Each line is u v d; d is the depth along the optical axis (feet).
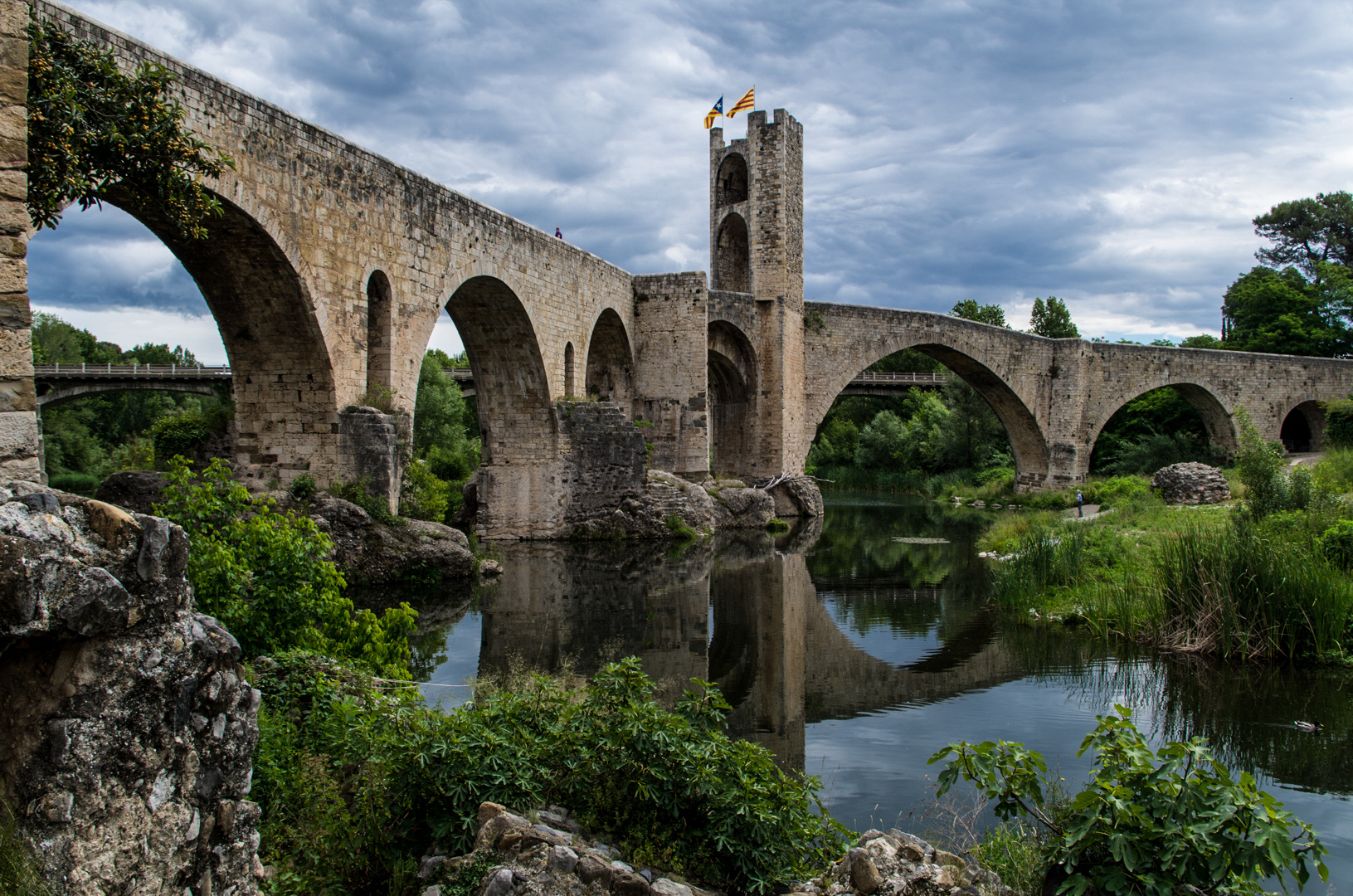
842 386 136.77
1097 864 17.78
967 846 24.35
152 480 52.01
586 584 66.69
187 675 12.91
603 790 20.84
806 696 41.11
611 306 106.73
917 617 58.49
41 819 11.22
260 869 15.60
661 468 114.21
